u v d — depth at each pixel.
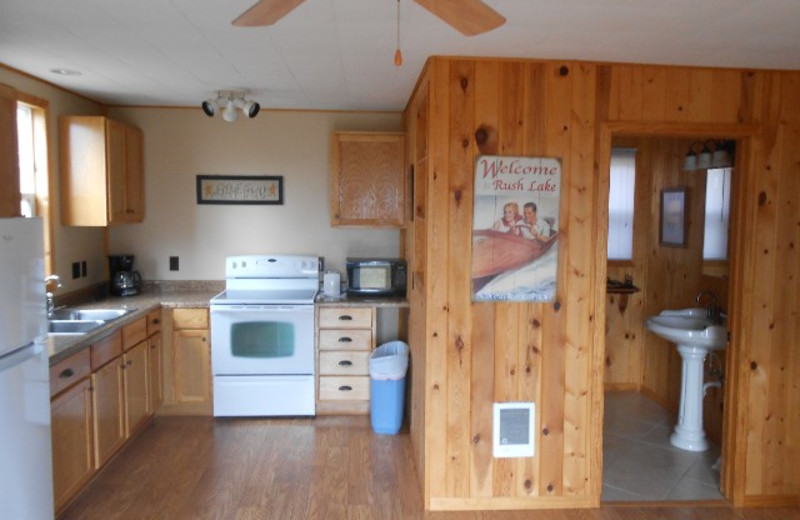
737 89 3.02
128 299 4.27
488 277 3.00
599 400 3.10
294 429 4.13
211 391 4.28
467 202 2.96
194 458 3.65
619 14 2.25
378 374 4.04
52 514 2.57
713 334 3.67
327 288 4.46
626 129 2.99
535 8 2.19
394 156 4.38
